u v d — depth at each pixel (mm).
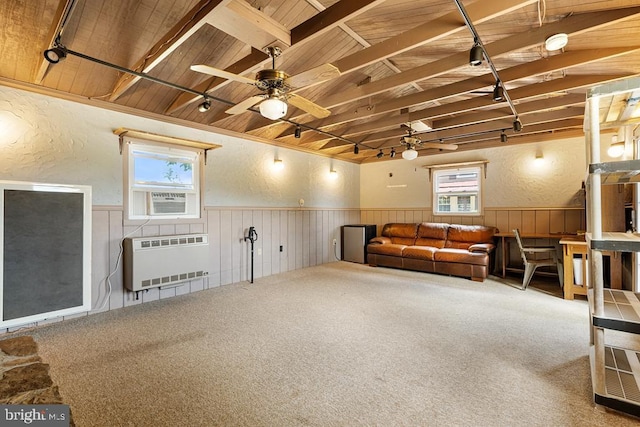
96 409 1754
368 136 5945
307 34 2213
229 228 4883
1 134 2939
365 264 6570
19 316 2822
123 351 2488
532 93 3436
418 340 2689
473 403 1809
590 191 1895
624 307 1961
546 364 2262
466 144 6098
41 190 2965
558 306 3648
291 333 2855
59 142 3266
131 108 3768
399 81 3238
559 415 1698
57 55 2326
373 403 1814
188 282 4297
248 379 2076
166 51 2523
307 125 4867
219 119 4410
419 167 6785
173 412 1733
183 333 2863
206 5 2023
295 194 6062
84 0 2408
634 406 1616
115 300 3627
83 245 3217
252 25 2107
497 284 4734
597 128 1826
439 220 6504
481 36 2748
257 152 5324
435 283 4801
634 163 1706
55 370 2188
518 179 5555
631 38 2402
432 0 2369
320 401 1835
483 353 2441
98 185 3533
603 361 1739
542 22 2387
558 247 5148
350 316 3311
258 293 4262
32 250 2906
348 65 2801
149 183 3969
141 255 3635
